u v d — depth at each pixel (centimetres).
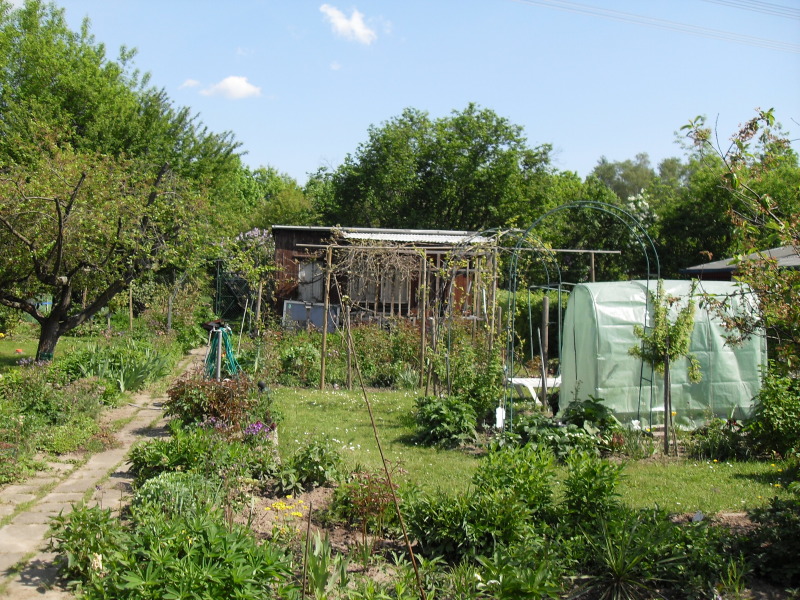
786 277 505
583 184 3200
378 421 1062
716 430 921
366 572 508
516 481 575
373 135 3212
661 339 902
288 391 1303
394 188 3192
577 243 2362
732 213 558
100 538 477
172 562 404
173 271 2025
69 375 1137
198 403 902
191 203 1419
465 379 1045
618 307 1011
